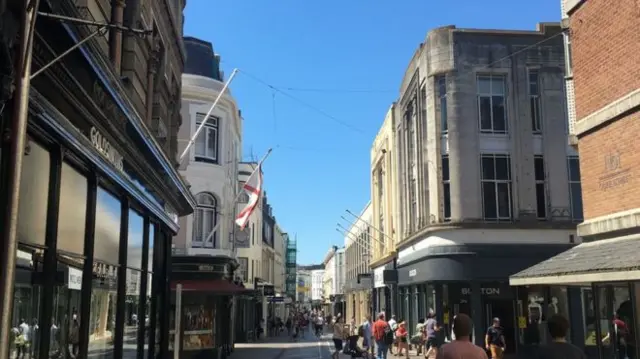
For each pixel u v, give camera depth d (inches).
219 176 1101.7
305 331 2576.3
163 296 619.8
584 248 568.1
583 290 744.3
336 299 3444.9
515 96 1064.8
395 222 1489.9
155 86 566.6
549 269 551.2
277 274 2925.7
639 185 501.7
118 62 425.4
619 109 523.5
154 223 565.3
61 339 323.0
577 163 1059.9
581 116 589.6
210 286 949.2
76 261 343.9
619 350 490.3
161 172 553.0
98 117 353.4
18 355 270.7
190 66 1154.0
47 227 299.1
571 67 626.2
